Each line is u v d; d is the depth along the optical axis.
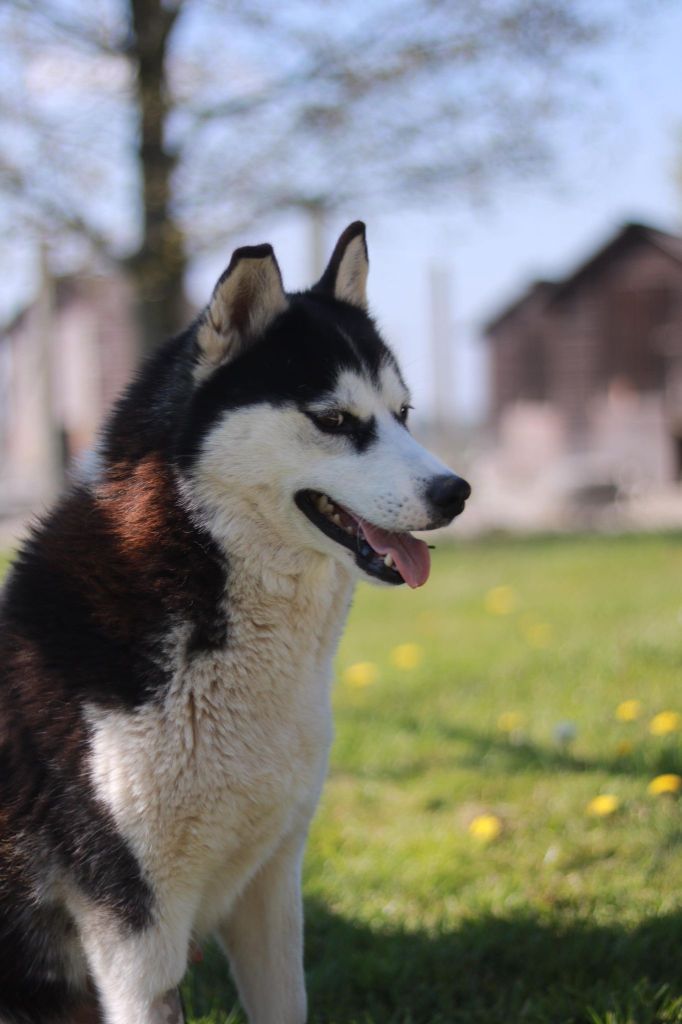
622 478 23.92
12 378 26.66
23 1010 2.84
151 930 2.62
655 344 26.30
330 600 2.91
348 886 3.84
